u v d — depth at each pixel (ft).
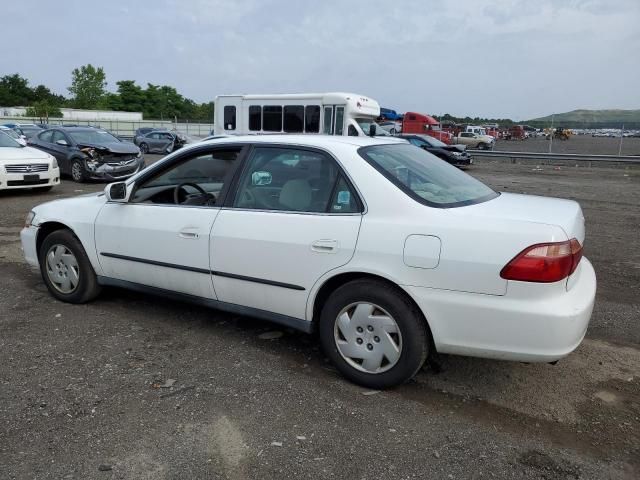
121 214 14.38
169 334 13.89
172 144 96.22
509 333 9.70
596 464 8.88
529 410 10.53
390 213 10.68
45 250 16.06
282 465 8.72
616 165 82.33
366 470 8.62
